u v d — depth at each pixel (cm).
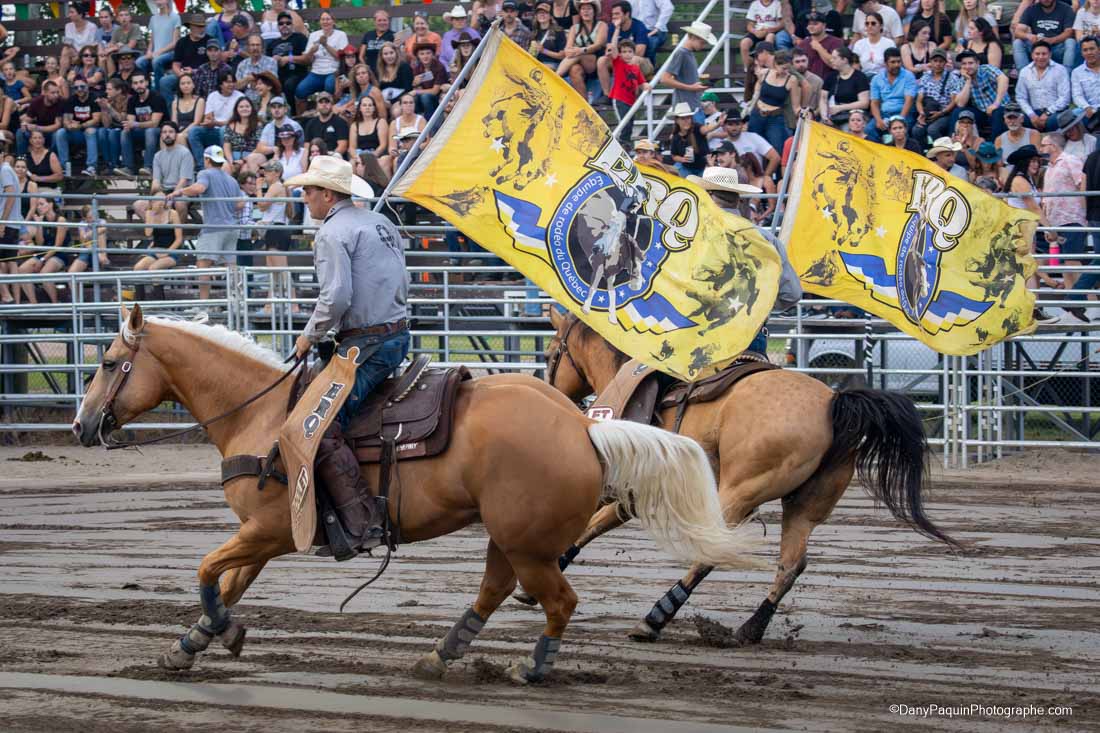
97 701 785
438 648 844
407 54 2653
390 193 1068
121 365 879
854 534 1464
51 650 914
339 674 852
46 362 2783
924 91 2270
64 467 2039
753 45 2456
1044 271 2033
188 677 842
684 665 884
